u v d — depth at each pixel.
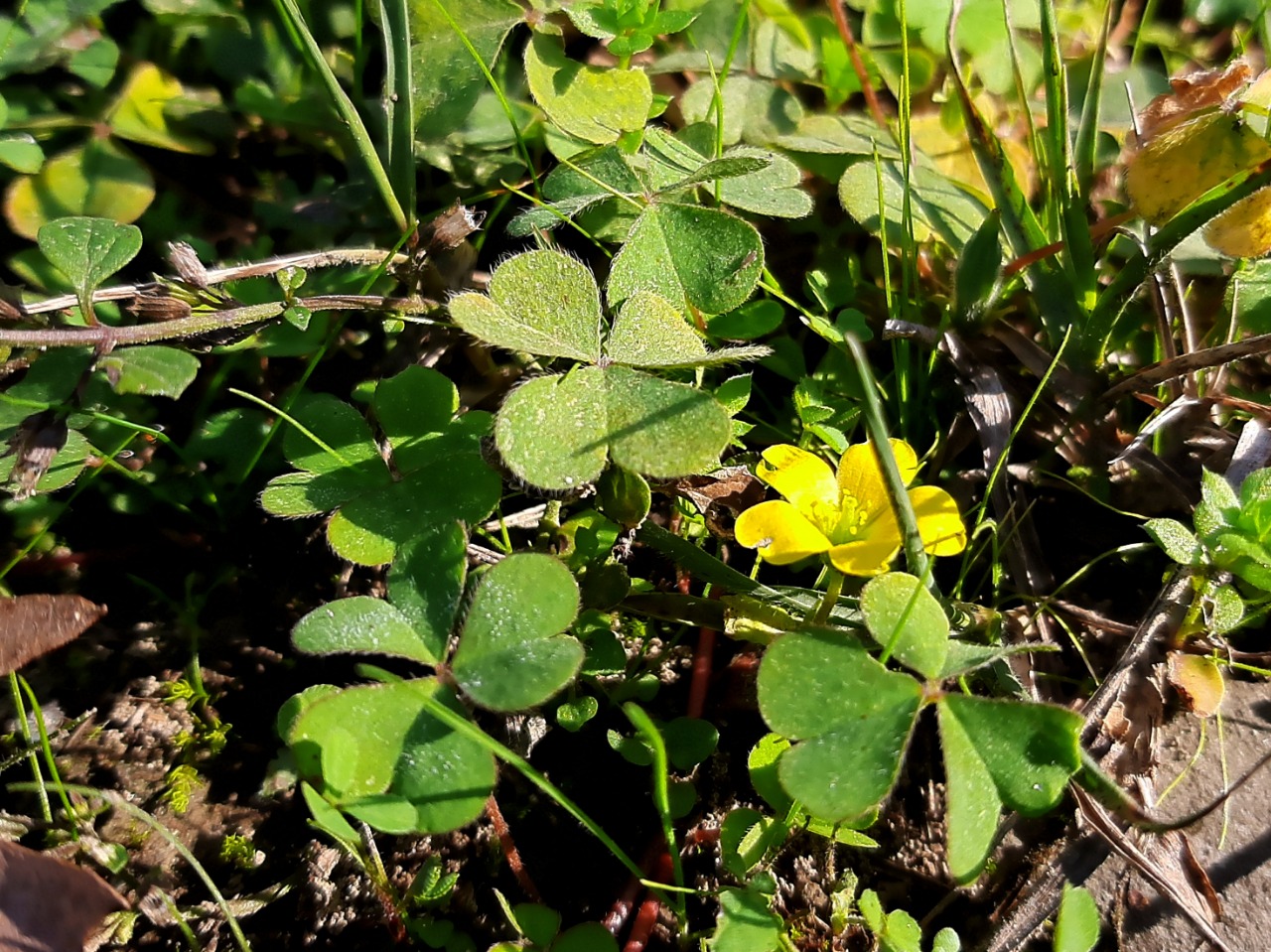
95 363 0.08
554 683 0.07
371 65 0.12
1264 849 0.08
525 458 0.07
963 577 0.10
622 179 0.11
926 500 0.08
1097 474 0.10
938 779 0.09
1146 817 0.07
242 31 0.12
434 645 0.07
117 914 0.08
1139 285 0.10
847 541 0.08
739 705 0.09
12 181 0.11
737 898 0.07
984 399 0.10
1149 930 0.08
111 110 0.11
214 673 0.09
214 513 0.10
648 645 0.09
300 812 0.08
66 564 0.10
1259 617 0.09
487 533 0.10
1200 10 0.14
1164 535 0.08
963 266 0.10
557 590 0.07
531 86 0.10
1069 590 0.10
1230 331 0.11
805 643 0.07
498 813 0.08
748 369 0.11
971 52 0.13
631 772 0.09
